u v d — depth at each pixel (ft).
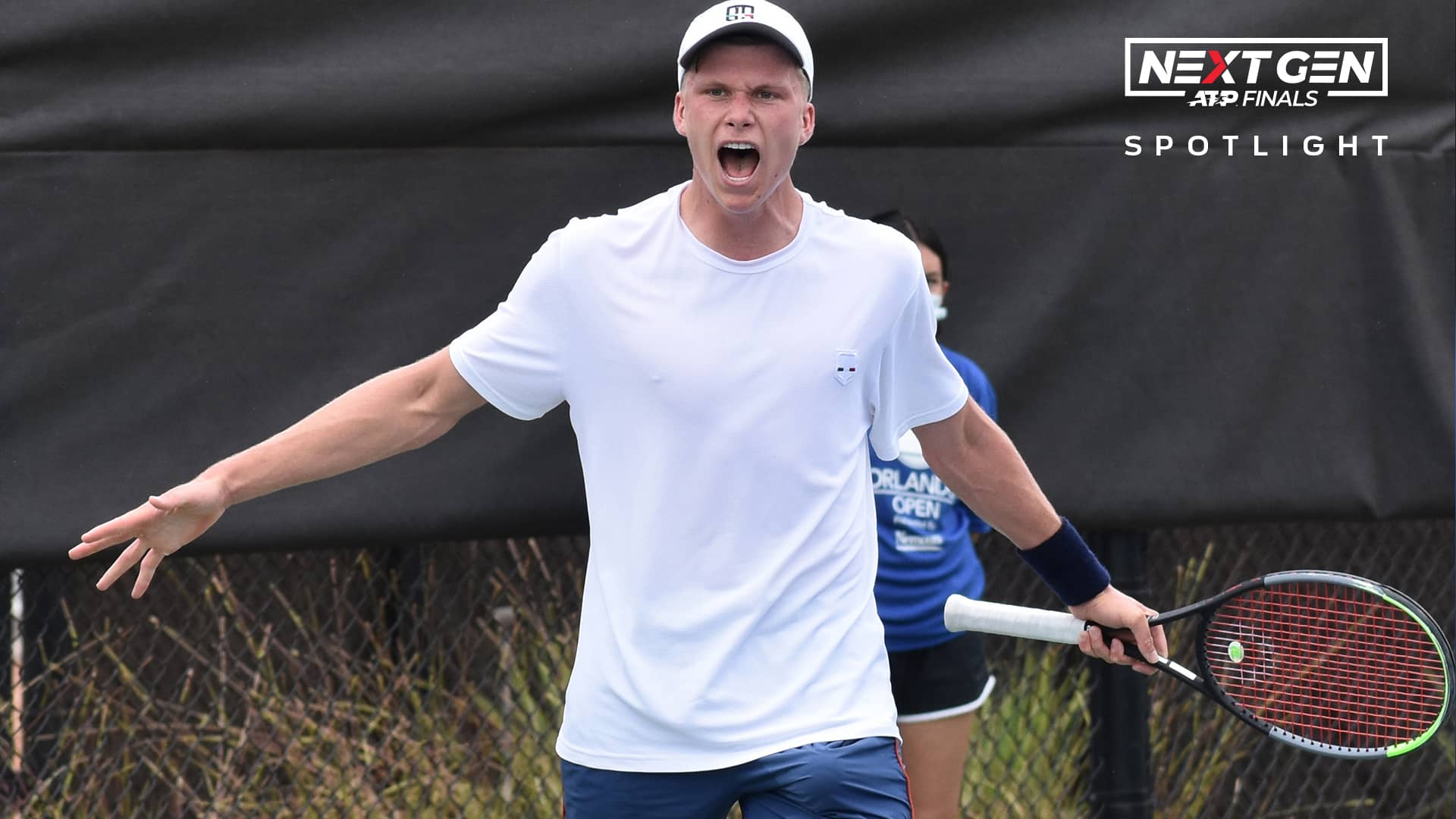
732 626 24.99
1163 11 44.96
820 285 25.40
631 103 42.42
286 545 40.34
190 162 40.37
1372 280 46.09
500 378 26.05
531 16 41.96
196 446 40.32
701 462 24.93
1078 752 47.44
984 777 47.67
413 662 44.50
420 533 41.14
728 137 24.04
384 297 41.34
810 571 25.30
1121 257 44.68
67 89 39.68
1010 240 44.29
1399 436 46.06
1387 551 51.11
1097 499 44.27
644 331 25.05
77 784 42.37
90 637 42.70
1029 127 44.27
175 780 43.39
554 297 25.62
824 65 43.24
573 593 45.50
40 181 39.60
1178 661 49.21
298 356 40.91
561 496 41.91
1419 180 46.39
